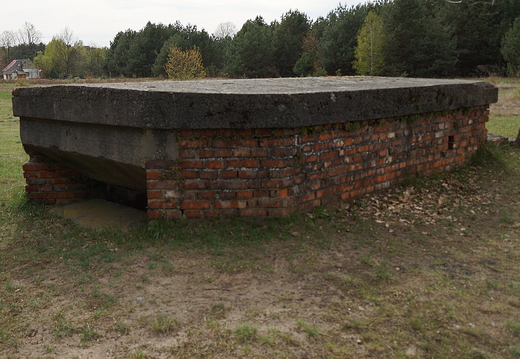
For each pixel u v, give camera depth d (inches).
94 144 163.2
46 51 2984.7
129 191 193.2
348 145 174.4
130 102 144.4
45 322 107.8
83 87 156.5
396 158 197.9
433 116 213.2
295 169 156.6
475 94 231.9
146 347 96.8
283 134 150.9
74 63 2807.6
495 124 448.5
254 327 102.3
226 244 145.9
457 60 1382.9
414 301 113.6
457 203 191.5
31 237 161.9
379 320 105.4
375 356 92.9
